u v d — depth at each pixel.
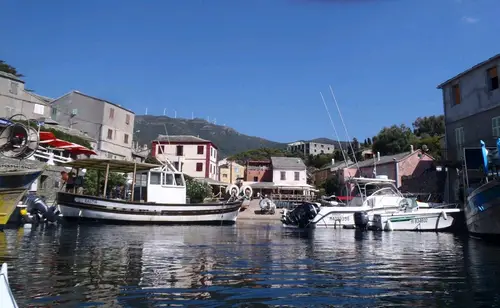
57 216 19.23
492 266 8.47
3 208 14.96
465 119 27.14
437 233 20.22
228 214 26.91
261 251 10.64
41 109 44.31
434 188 32.84
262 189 65.12
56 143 33.75
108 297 5.21
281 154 111.19
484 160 15.25
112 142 50.28
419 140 64.00
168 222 23.94
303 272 7.39
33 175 15.45
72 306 4.77
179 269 7.41
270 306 4.98
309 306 5.02
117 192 27.75
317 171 76.19
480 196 15.52
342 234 18.66
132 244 11.55
